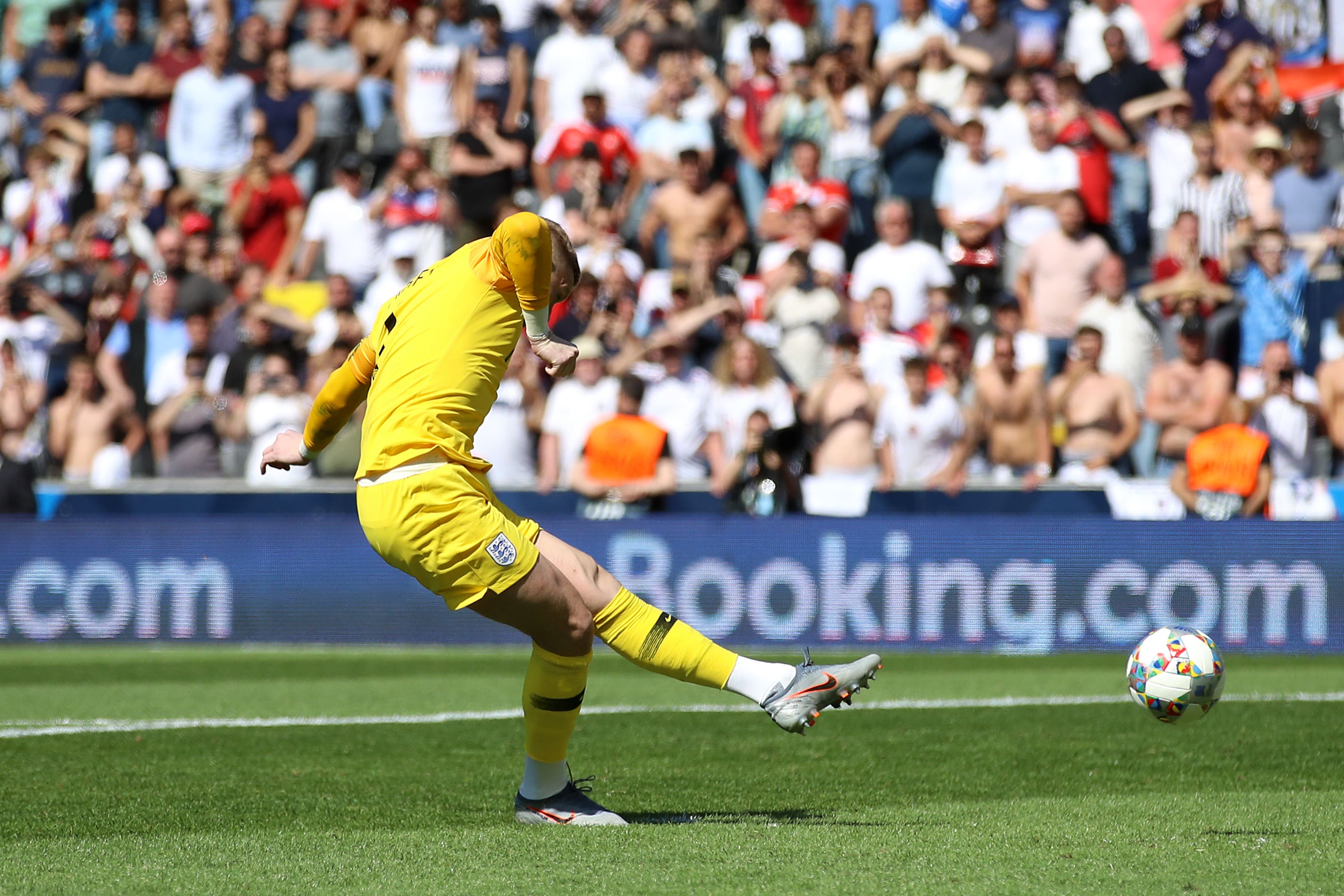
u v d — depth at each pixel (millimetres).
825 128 49000
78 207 55188
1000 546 36406
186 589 39281
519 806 15891
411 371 14727
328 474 41750
